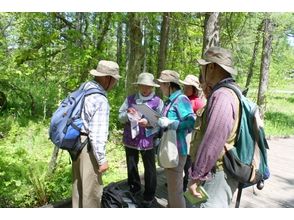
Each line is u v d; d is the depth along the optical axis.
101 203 3.25
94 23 6.98
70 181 5.33
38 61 7.52
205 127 2.10
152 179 3.74
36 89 11.12
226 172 2.14
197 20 9.84
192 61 11.16
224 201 2.16
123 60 11.25
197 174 2.06
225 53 2.18
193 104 3.64
